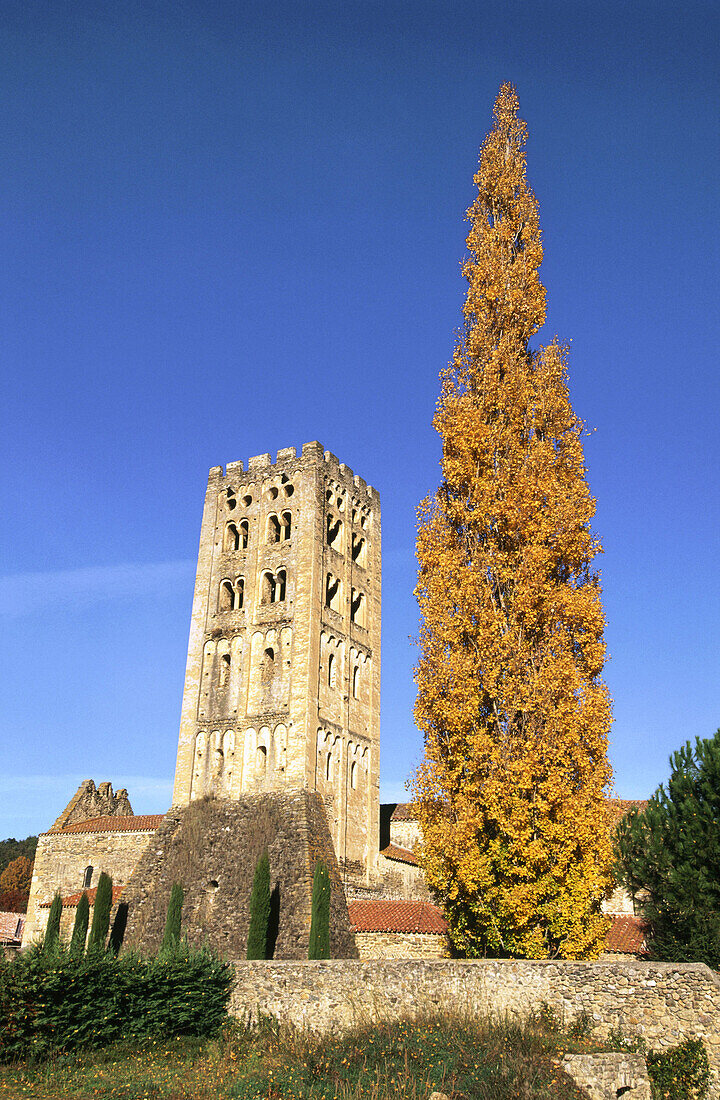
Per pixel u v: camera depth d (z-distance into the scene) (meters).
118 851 70.31
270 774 56.78
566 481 36.03
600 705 32.28
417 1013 26.66
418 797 33.62
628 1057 22.53
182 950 32.88
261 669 60.41
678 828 34.16
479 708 33.34
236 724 59.31
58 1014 28.00
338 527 67.56
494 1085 20.86
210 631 63.50
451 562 35.25
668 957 33.28
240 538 65.81
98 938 49.72
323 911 44.12
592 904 31.12
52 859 71.94
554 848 30.88
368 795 62.59
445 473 37.47
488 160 45.34
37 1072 25.64
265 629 61.31
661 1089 22.50
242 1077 24.17
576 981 25.19
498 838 31.39
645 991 24.28
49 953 29.84
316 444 65.25
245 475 67.44
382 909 51.72
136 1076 25.27
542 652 33.28
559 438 37.34
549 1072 21.50
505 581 34.62
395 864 62.69
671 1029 23.64
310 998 29.61
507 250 42.81
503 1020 24.89
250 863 52.59
